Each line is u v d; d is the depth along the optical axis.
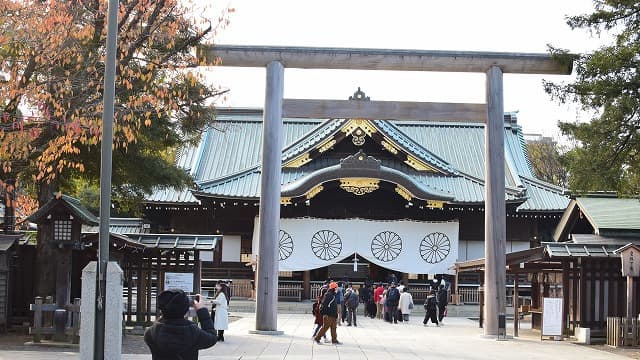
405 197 45.38
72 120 17.81
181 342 7.85
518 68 27.30
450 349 22.34
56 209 20.56
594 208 29.53
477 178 49.94
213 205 47.72
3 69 18.08
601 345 24.58
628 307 24.20
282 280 48.31
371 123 47.59
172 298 7.99
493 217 26.92
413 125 59.09
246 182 48.53
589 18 22.06
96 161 24.64
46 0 18.22
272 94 27.00
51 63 18.34
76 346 19.27
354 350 21.53
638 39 21.77
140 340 22.56
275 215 26.75
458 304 44.03
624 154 21.78
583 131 21.78
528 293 47.12
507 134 58.41
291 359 18.89
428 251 46.22
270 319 26.33
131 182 26.91
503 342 25.02
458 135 58.47
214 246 24.86
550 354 21.38
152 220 49.31
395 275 49.44
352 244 45.94
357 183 44.94
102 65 19.44
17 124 17.77
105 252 12.05
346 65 27.25
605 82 21.41
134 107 19.86
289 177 48.34
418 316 41.69
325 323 23.47
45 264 21.78
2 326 22.47
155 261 26.08
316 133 49.22
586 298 26.58
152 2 19.27
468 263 38.12
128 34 19.19
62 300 20.42
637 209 29.45
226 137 57.47
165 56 20.16
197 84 22.89
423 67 27.31
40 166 18.56
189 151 55.81
